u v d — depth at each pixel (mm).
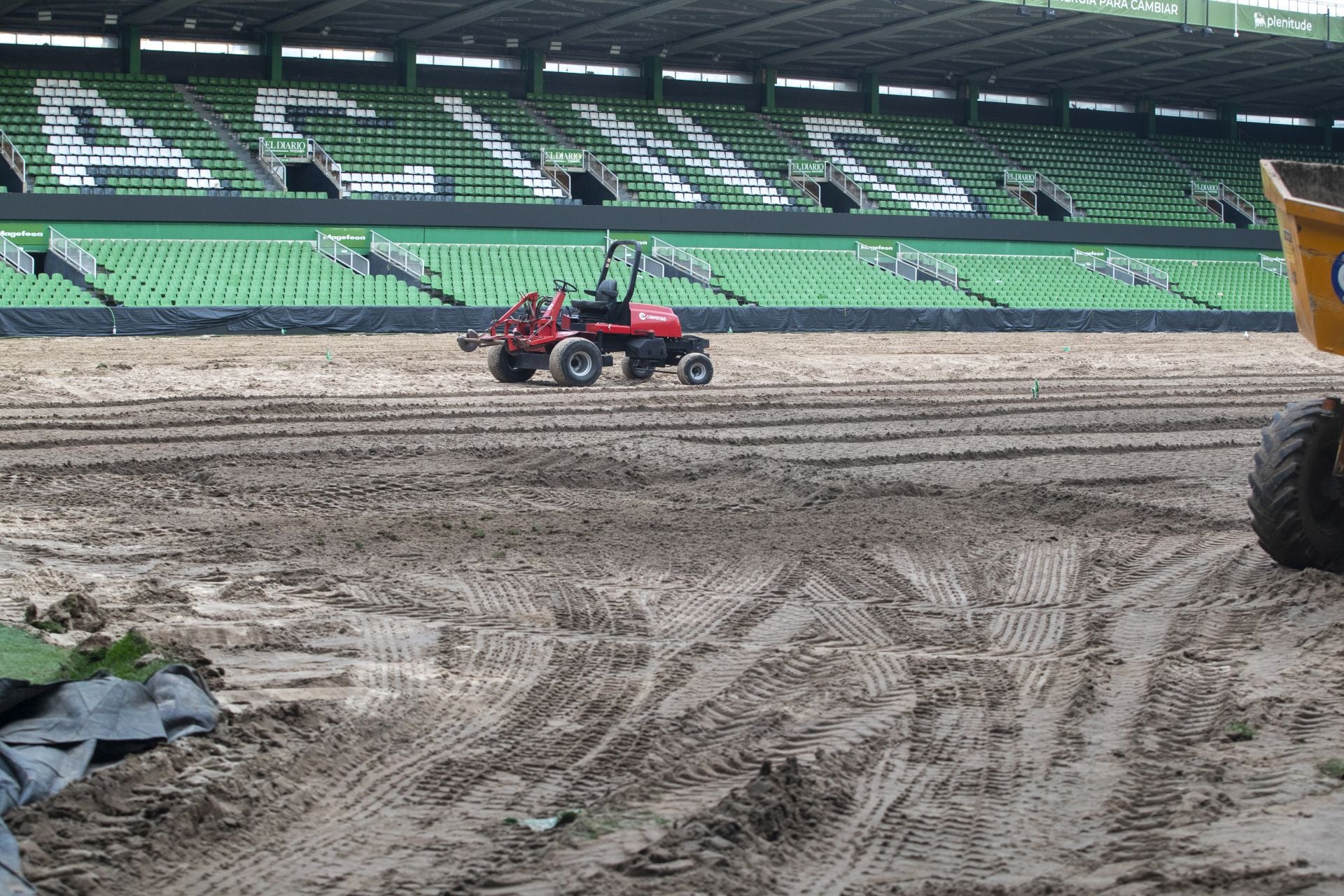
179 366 26188
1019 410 21953
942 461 16156
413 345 31766
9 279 32688
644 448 16234
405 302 36594
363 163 42500
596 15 43594
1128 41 48250
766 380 28188
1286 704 6707
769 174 48406
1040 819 5367
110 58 42156
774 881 4805
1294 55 51156
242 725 6320
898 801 5562
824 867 4934
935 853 5043
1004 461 16219
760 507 12859
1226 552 10719
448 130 45000
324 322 34094
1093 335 41719
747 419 20312
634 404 22188
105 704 6020
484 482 14117
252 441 17141
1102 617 8805
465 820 5406
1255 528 9805
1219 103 59844
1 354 27312
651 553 10711
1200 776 5781
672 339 26297
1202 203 54375
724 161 48281
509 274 39656
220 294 34562
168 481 14102
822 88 53688
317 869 4941
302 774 5859
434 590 9422
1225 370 32469
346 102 44406
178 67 43406
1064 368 32281
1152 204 53406
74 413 20219
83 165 38406
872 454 16594
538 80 48250
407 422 19438
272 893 4730
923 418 20719
